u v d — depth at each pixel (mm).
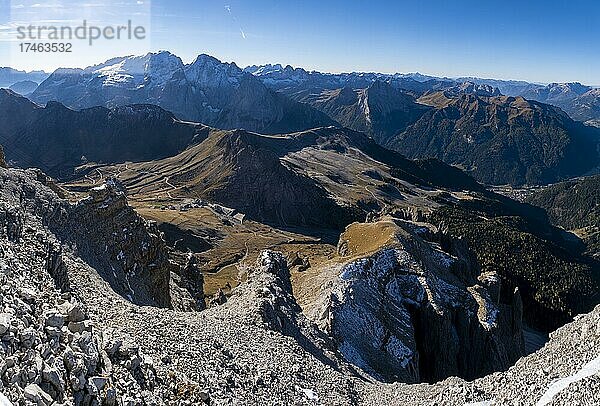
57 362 22953
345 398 47312
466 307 134500
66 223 62156
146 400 26438
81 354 24594
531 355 48000
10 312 23969
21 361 21469
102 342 28641
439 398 46156
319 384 47656
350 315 103562
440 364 118188
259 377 40781
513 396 40281
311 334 68562
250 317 59156
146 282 77125
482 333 131250
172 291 94250
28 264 39344
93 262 60969
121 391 25422
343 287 114062
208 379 35219
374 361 93688
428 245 175125
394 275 135000
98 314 38219
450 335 122312
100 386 23766
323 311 102438
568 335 47156
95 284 49719
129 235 76812
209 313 60312
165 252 87812
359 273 123500
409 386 57344
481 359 128250
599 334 42094
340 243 175000
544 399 37250
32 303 27438
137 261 76500
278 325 61156
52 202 62938
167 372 31719
